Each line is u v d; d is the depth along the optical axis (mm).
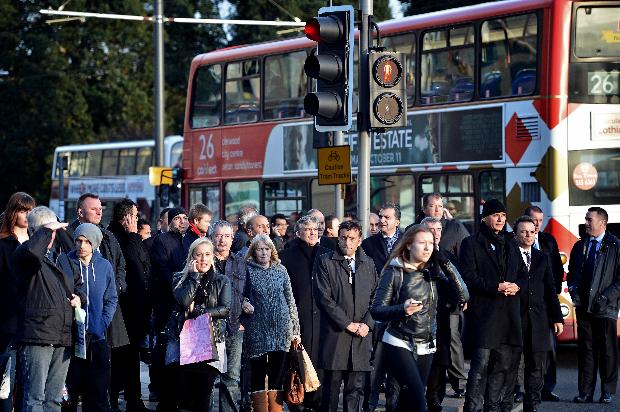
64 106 127938
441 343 27281
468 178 38938
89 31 132250
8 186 130500
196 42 135125
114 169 98750
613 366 29891
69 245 25859
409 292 21328
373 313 21375
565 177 36531
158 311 27266
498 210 25578
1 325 22938
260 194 48000
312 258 26781
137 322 28031
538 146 36906
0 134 127875
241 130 49344
